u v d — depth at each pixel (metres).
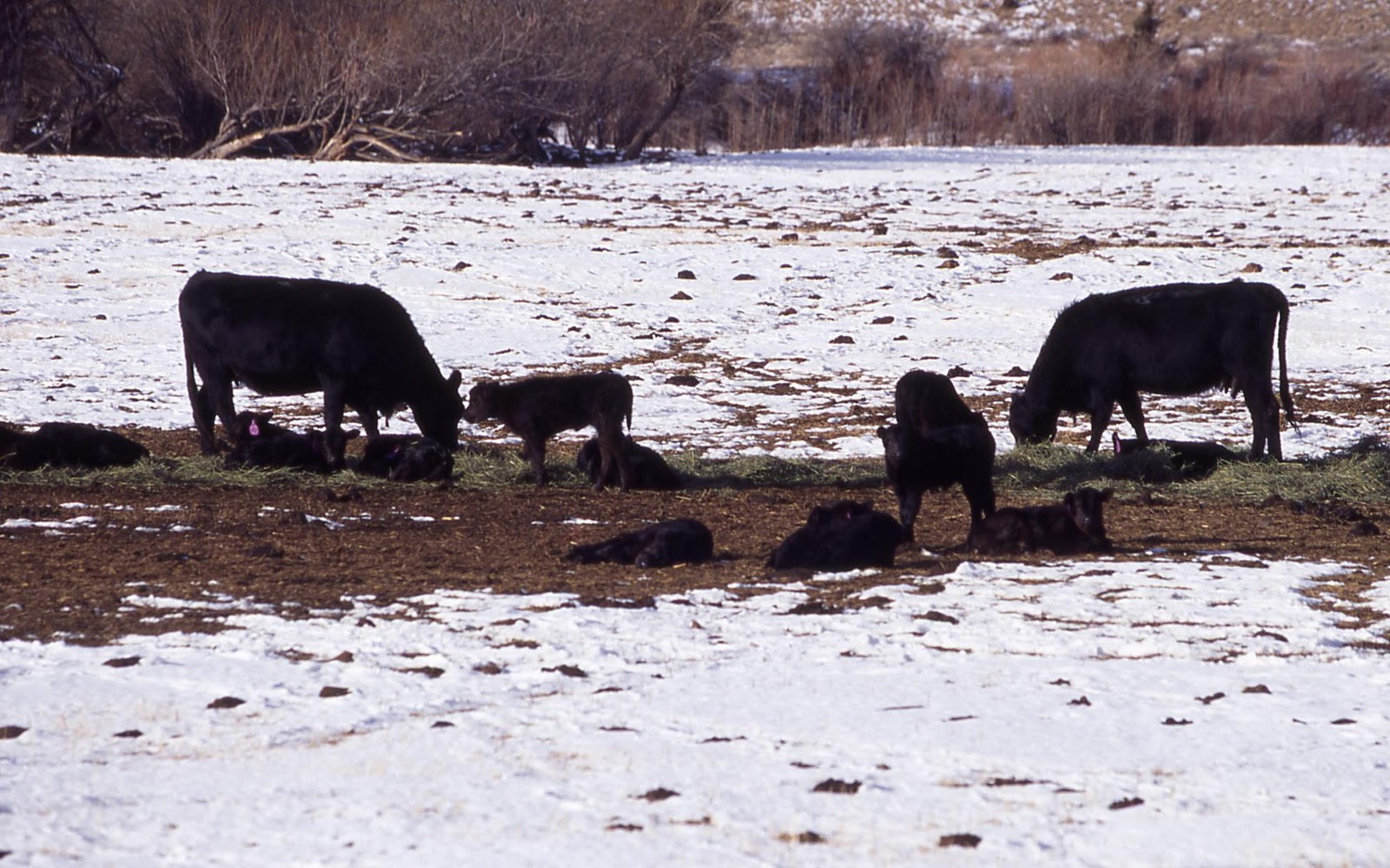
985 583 33.53
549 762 21.53
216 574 34.41
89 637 28.67
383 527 41.12
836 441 59.16
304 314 49.88
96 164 152.62
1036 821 19.16
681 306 91.69
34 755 22.03
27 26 182.12
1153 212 132.38
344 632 28.89
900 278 99.38
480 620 29.81
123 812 19.66
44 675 26.08
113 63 198.62
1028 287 96.12
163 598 31.81
